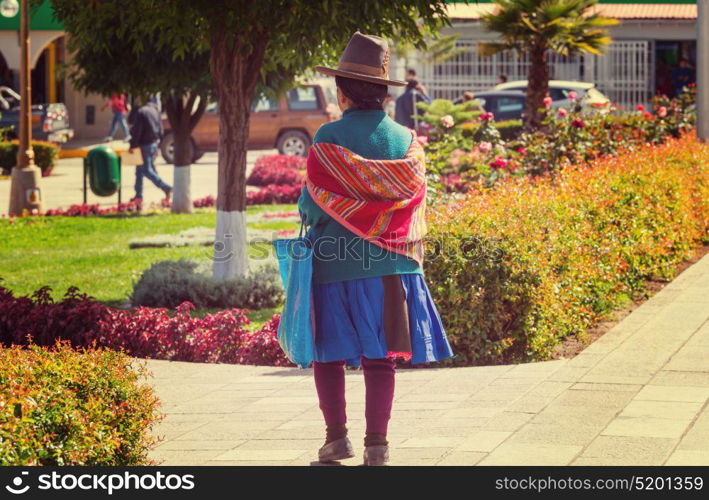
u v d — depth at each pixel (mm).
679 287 12234
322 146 5742
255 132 36344
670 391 7469
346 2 11930
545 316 9570
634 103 42094
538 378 8375
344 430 6004
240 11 12555
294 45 12758
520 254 9453
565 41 23281
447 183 17984
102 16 14727
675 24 42000
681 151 15555
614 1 42812
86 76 20344
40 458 5309
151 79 20078
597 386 7695
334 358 5727
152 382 9047
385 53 6020
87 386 6027
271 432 7125
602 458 5965
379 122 5898
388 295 5742
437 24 12930
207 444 6855
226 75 13539
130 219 22422
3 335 10836
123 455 6164
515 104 32875
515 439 6406
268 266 14219
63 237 19875
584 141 17906
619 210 11781
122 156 24016
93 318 10695
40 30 38156
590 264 10664
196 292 13398
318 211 5789
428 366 9430
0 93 37625
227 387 8758
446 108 24672
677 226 13359
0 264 16781
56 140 36188
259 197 26000
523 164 17578
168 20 13469
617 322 10789
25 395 5383
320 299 5797
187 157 23703
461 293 9367
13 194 23562
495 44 24391
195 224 21469
